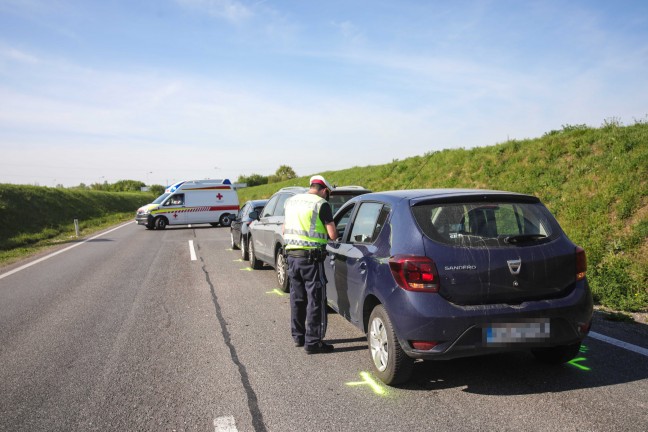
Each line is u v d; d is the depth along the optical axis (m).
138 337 5.45
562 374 4.08
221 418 3.41
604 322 5.58
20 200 29.84
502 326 3.52
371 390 3.86
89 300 7.43
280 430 3.21
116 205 51.12
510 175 13.27
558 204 10.21
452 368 4.32
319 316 4.81
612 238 8.19
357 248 4.54
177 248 14.62
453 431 3.13
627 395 3.61
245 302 7.13
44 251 15.14
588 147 11.80
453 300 3.55
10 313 6.72
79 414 3.53
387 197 4.45
